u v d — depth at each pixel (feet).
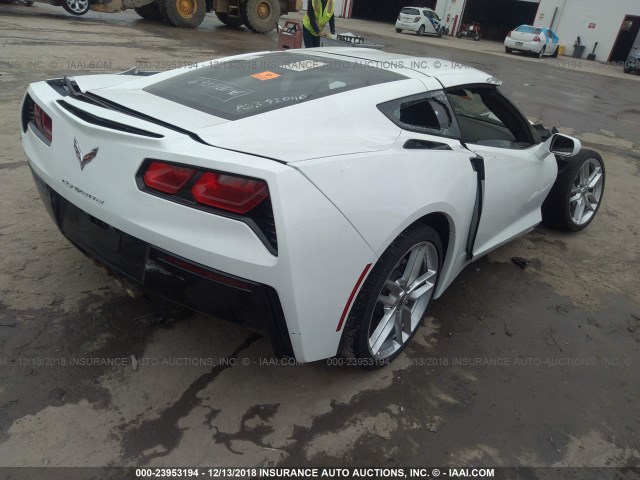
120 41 37.32
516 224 10.94
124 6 47.29
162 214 5.92
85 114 6.81
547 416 7.45
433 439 6.86
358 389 7.54
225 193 5.63
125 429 6.46
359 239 6.29
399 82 8.40
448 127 8.80
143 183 6.06
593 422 7.44
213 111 7.11
